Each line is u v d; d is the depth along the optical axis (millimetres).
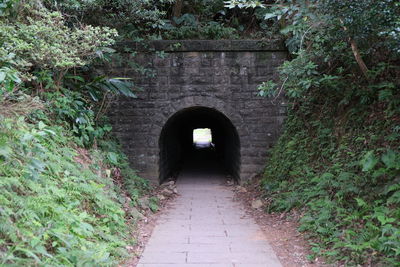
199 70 8945
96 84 7297
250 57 8969
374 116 6156
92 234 4152
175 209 7254
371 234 4281
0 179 3387
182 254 4676
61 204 4125
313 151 7176
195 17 10914
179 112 9414
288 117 8852
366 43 5852
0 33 4520
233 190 9078
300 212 5977
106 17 8359
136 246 4953
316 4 5098
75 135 6516
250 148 9055
